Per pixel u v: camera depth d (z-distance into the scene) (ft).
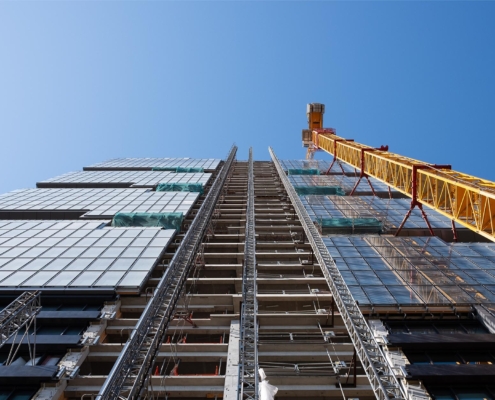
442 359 55.47
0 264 79.71
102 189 165.17
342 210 130.00
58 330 61.82
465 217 86.53
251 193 131.23
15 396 48.44
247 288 59.98
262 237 109.60
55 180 190.29
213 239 107.45
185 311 67.00
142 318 45.21
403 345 55.88
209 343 60.85
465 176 90.43
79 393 50.03
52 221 111.96
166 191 159.74
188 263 67.31
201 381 51.24
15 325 46.01
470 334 57.77
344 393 51.11
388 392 39.09
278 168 197.47
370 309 63.98
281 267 86.89
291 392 51.26
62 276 74.23
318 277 83.20
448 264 81.30
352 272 77.05
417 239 98.22
